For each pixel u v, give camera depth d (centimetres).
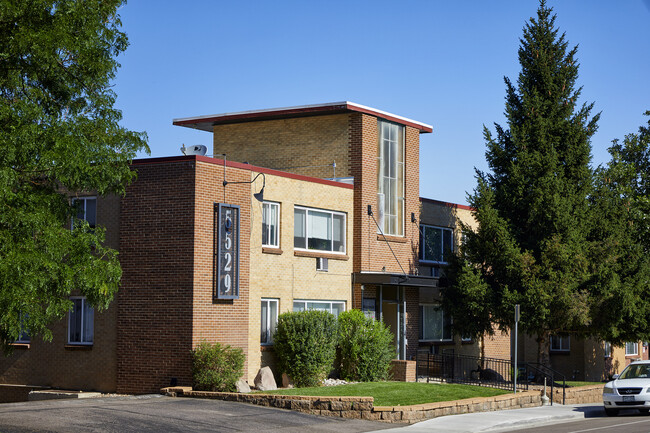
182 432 1853
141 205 2653
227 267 2639
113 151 2014
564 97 3475
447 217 3866
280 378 2848
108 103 2072
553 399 3080
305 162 3416
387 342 3047
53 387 2769
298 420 2139
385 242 3372
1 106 1792
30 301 1841
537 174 3297
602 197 3412
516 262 3155
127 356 2636
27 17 1853
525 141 3378
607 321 3278
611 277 3175
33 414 1966
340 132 3350
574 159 3388
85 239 1977
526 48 3512
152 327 2602
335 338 2911
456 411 2448
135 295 2641
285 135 3478
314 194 3081
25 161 1817
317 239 3106
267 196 2875
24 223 1783
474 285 3203
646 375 2809
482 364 3603
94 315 2712
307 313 2838
